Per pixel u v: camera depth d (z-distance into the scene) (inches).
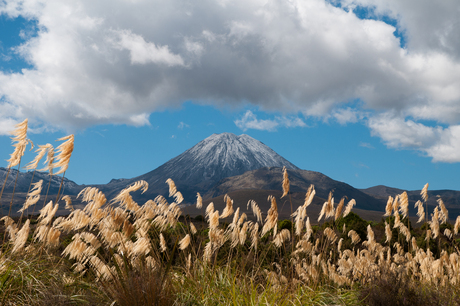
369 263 274.1
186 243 219.6
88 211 208.2
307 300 223.0
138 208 214.4
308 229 278.4
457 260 278.4
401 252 309.6
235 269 245.9
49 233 213.6
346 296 249.9
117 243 211.0
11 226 220.7
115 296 180.4
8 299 180.4
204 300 204.8
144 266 203.5
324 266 270.5
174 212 228.1
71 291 197.8
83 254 208.2
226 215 249.6
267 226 253.6
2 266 196.4
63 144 220.7
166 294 189.3
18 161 236.2
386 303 223.6
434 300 226.4
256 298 208.2
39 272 207.2
